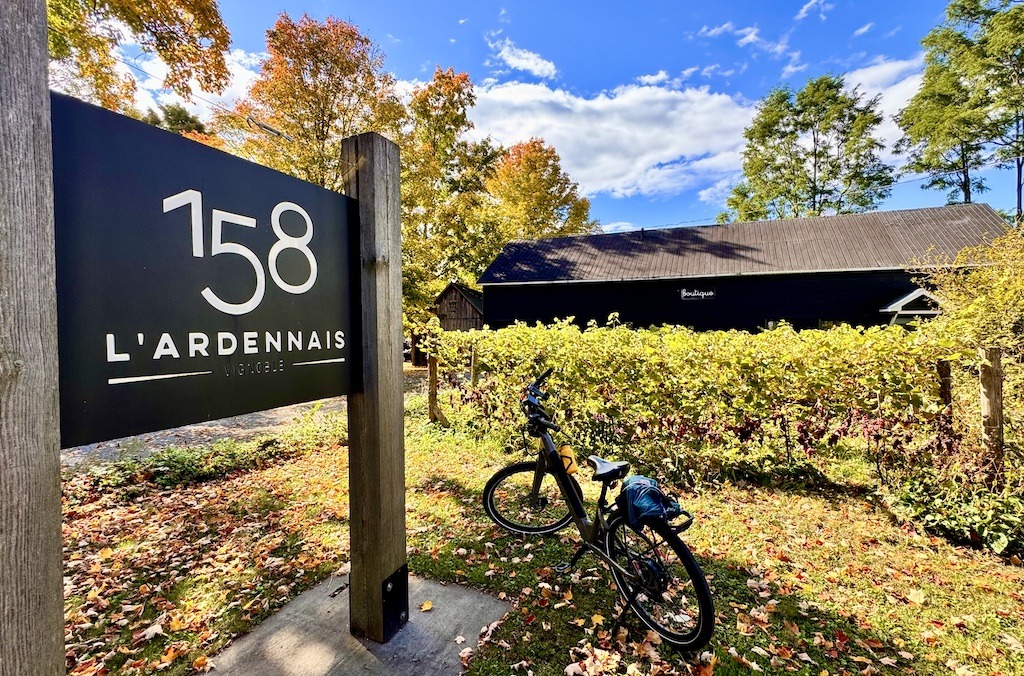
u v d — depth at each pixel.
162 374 1.23
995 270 5.37
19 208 0.88
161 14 5.63
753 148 28.38
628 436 4.15
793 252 14.28
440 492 3.75
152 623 2.19
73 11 4.90
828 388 3.26
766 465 3.66
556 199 25.22
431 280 15.59
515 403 4.95
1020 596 2.21
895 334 3.14
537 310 16.09
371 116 11.27
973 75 18.77
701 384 3.68
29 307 0.89
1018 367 2.95
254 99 10.33
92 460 4.82
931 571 2.43
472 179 21.31
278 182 1.59
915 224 13.83
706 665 1.80
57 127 1.02
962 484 2.81
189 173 1.31
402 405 2.03
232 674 1.81
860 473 3.52
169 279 1.26
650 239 17.27
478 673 1.78
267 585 2.48
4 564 0.86
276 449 5.09
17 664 0.88
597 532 2.37
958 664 1.79
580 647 1.92
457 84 17.22
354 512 1.94
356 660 1.85
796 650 1.89
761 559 2.57
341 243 1.85
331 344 1.79
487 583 2.40
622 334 4.43
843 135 25.72
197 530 3.22
